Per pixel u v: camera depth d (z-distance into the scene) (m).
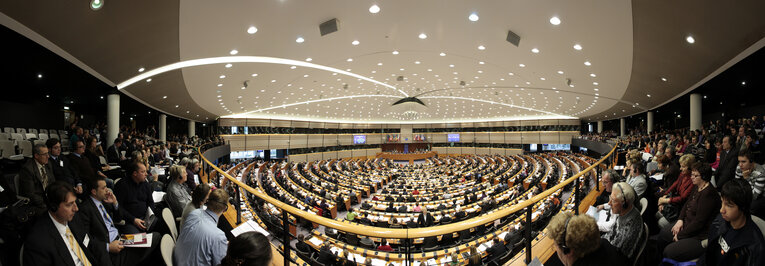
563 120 38.25
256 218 8.18
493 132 43.56
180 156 11.90
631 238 2.20
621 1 6.08
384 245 7.38
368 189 19.58
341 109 31.42
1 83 10.45
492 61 11.86
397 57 12.02
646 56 8.91
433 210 13.30
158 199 4.54
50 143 4.53
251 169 25.28
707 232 2.46
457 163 36.94
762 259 1.82
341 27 8.24
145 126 24.31
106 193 3.13
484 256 6.52
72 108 16.75
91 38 6.27
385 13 7.57
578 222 1.64
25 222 2.70
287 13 7.05
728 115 18.86
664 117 29.78
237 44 8.46
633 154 3.77
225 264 1.60
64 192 2.21
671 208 3.40
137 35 6.58
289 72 13.30
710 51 7.57
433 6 7.24
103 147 10.97
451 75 15.69
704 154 7.20
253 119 32.69
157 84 11.38
